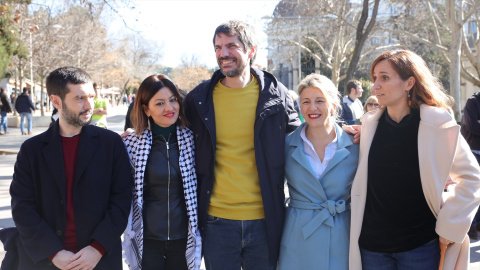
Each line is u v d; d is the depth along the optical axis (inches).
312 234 125.7
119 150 119.3
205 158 128.1
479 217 195.9
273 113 128.6
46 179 110.7
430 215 114.0
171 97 126.6
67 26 1205.7
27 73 1402.6
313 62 1648.6
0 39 684.1
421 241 113.0
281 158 130.3
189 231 127.1
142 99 126.6
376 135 119.8
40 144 112.5
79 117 110.9
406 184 112.4
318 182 126.7
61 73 110.3
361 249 120.8
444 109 112.3
